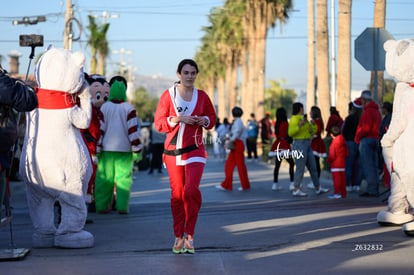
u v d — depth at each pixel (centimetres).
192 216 754
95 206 1204
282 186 1795
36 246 821
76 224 807
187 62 771
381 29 1455
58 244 810
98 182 1183
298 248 786
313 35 3300
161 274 654
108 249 801
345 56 2612
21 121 842
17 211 1280
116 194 1179
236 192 1645
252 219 1073
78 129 820
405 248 772
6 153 727
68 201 803
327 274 645
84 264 705
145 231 950
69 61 798
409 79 849
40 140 791
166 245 823
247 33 5634
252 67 5400
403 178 846
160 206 1307
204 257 738
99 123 1084
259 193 1614
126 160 1176
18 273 662
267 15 5059
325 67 2900
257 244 819
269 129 3544
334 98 3631
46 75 795
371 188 1455
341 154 1453
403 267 670
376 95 1460
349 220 1039
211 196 1541
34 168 792
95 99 1173
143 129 2781
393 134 861
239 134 1689
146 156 2748
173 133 758
